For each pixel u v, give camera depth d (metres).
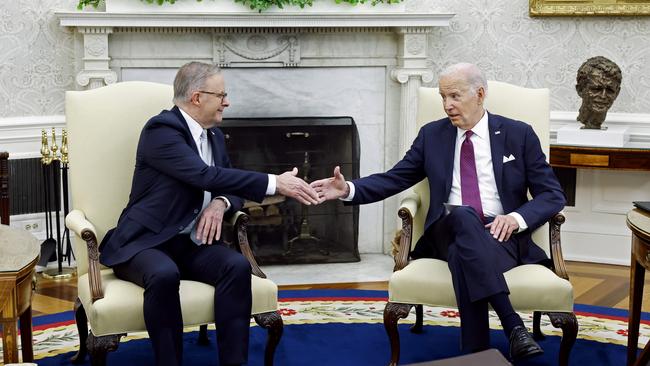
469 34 5.24
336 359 3.48
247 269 2.98
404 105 5.18
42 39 4.95
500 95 3.57
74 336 3.75
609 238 5.13
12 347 2.55
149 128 3.13
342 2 5.01
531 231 3.29
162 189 3.12
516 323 2.96
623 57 5.05
